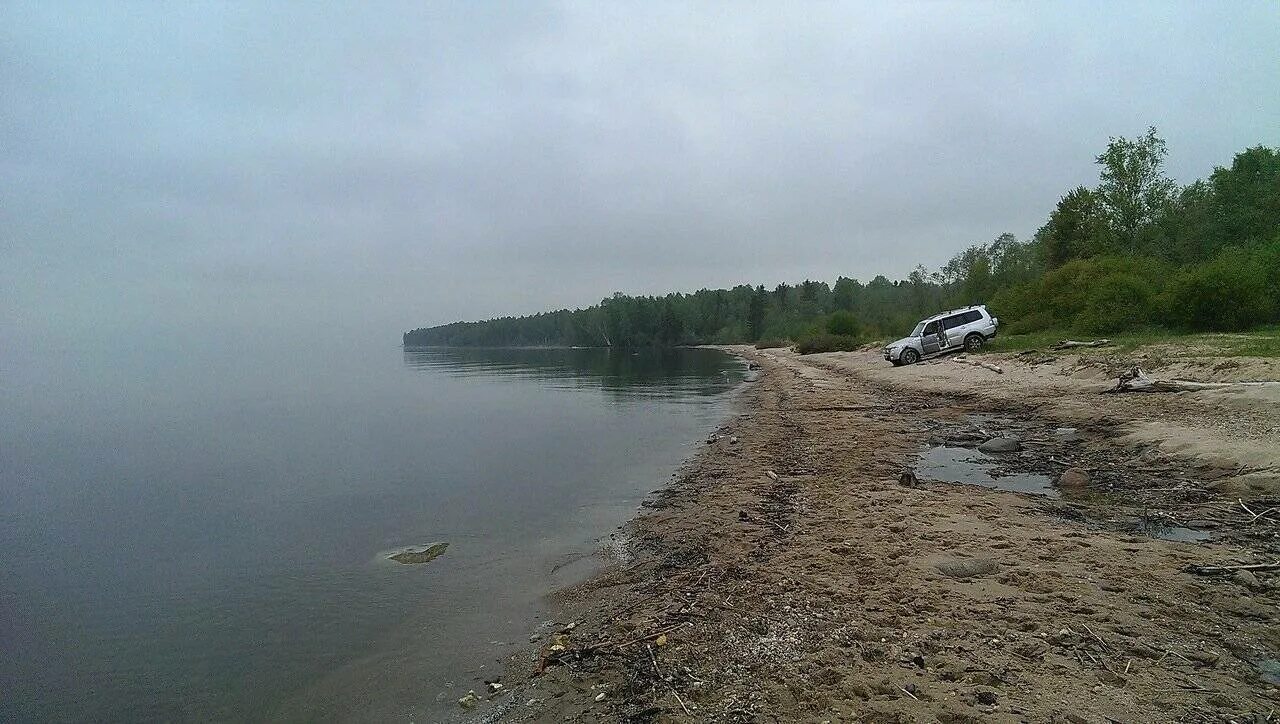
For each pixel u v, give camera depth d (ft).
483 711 14.55
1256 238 117.08
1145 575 17.90
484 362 231.09
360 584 23.63
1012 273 178.81
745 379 122.11
